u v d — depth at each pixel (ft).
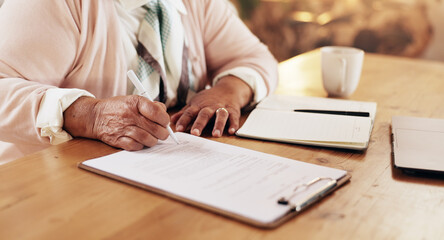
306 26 11.00
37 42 2.69
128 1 3.10
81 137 2.56
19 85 2.58
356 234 1.56
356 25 10.50
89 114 2.48
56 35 2.76
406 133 2.54
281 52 11.49
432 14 9.72
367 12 10.30
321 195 1.80
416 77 4.36
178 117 2.91
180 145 2.39
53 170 2.07
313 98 3.38
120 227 1.58
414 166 2.09
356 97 3.64
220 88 3.28
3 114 2.55
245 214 1.62
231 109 2.96
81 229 1.56
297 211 1.67
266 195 1.77
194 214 1.67
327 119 2.77
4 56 2.65
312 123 2.72
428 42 9.95
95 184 1.92
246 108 3.35
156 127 2.36
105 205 1.73
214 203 1.70
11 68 2.67
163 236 1.53
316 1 10.73
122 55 3.05
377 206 1.77
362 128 2.61
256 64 3.72
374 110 3.04
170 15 3.32
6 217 1.64
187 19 3.66
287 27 11.24
